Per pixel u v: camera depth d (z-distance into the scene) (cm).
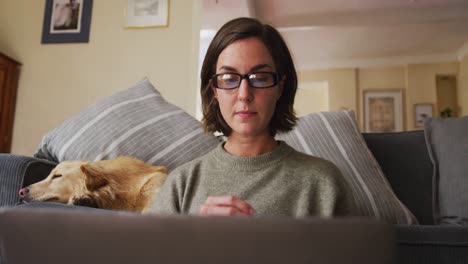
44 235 26
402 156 134
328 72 633
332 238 24
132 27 214
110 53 214
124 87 212
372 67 626
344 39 528
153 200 87
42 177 97
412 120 603
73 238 25
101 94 212
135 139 110
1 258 27
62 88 215
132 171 93
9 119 212
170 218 25
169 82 209
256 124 78
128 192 88
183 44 211
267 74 78
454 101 620
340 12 445
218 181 79
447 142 125
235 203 58
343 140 123
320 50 577
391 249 24
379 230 24
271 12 443
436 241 84
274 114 91
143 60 212
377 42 543
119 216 25
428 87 603
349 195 80
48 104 215
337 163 117
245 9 374
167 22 213
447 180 119
